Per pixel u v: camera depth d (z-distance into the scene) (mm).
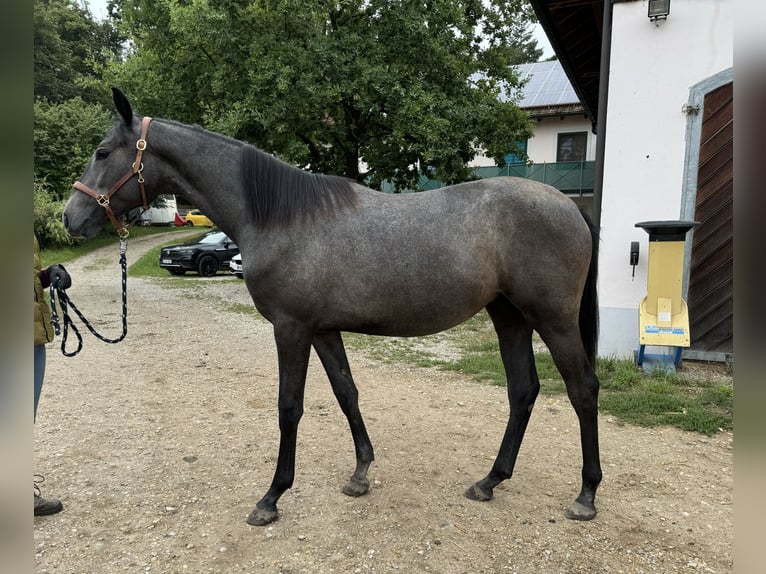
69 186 18062
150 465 3014
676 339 4551
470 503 2590
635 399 3984
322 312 2355
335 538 2281
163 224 29312
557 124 16984
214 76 8742
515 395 2682
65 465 3004
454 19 9250
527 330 2709
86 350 5930
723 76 4684
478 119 9148
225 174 2467
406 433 3516
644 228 4562
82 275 13055
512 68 11047
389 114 9133
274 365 5355
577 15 5883
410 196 2512
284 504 2578
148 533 2320
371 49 8758
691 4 4730
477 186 2496
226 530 2348
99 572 2047
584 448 2465
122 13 10367
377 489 2736
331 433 3514
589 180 15719
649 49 4898
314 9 8875
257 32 8688
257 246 2369
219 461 3074
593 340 2576
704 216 4922
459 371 5117
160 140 2469
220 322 7676
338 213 2383
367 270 2305
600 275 5207
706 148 4848
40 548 2201
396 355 5852
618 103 5039
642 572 2049
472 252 2336
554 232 2348
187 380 4785
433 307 2359
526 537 2291
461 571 2053
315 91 8078
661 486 2758
